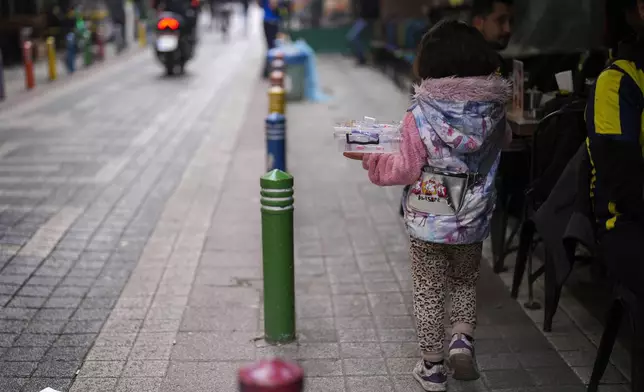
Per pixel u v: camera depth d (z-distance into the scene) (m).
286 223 3.88
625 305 3.20
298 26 25.45
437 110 3.16
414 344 4.06
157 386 3.62
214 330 4.22
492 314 4.43
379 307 4.54
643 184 3.15
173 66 15.61
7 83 13.99
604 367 3.46
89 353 3.95
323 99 12.62
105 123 10.39
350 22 20.62
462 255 3.48
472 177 3.27
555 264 3.65
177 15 15.61
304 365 3.83
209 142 9.20
